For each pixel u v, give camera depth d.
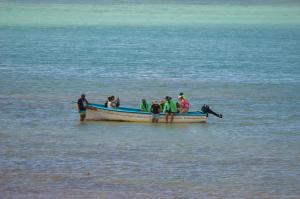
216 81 155.50
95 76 160.25
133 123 106.00
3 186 75.44
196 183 77.38
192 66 184.88
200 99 131.25
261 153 89.94
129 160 85.56
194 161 85.75
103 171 80.88
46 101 124.88
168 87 145.25
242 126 106.00
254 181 78.50
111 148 90.81
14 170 80.75
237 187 76.50
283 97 134.25
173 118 106.44
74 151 89.19
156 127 103.75
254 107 123.06
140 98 131.25
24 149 89.94
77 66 178.75
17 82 147.88
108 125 104.25
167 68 178.88
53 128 102.06
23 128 102.06
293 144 94.88
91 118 106.69
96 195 73.25
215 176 79.88
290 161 86.31
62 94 133.12
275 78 161.88
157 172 80.88
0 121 106.94
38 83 147.00
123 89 141.38
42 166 82.38
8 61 187.88
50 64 182.00
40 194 73.25
